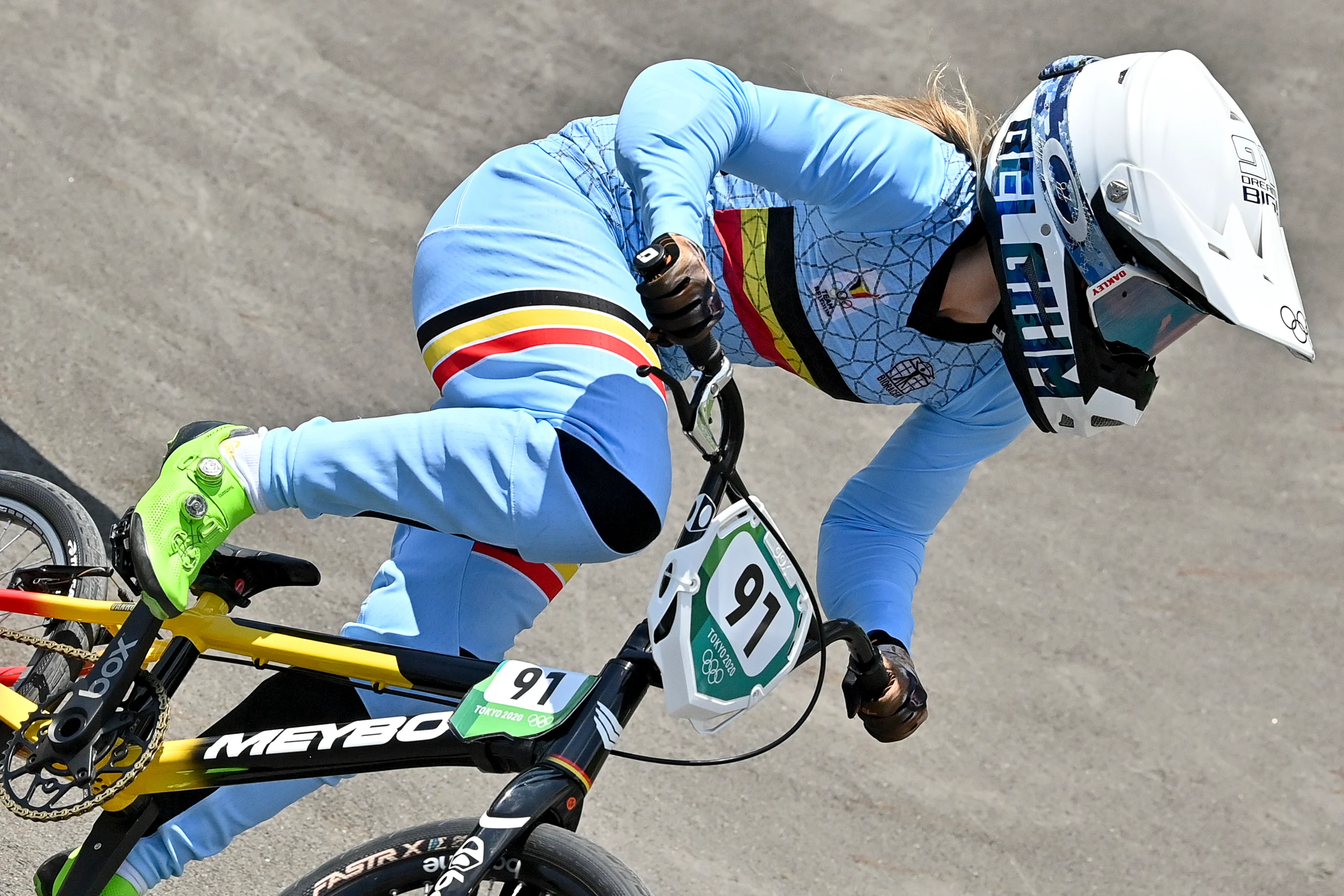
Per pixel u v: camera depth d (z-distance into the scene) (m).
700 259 6.39
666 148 6.92
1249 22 22.38
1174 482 16.11
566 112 19.36
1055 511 15.55
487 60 19.98
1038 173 6.88
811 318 7.81
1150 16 22.36
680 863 11.41
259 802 8.23
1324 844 12.33
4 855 10.04
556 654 12.95
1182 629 14.31
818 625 7.62
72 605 9.04
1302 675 13.93
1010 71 21.06
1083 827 12.24
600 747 7.06
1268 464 16.48
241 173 17.53
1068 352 7.08
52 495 10.98
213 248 16.47
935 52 21.36
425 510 7.68
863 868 11.61
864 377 8.03
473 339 7.91
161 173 17.30
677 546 6.92
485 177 8.37
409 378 15.42
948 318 7.60
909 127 7.40
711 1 21.72
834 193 7.22
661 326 6.41
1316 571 15.13
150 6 19.78
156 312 15.49
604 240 8.14
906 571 8.81
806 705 13.02
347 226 17.12
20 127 17.53
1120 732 13.16
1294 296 6.76
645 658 7.30
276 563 8.54
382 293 16.38
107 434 14.04
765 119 7.29
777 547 7.42
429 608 8.45
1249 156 6.86
